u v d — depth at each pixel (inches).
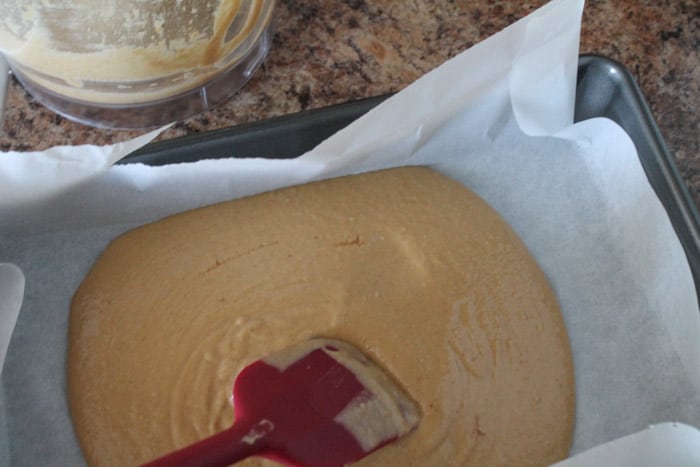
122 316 30.6
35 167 29.1
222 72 32.4
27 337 30.5
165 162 30.7
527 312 31.0
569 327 31.1
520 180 32.3
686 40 34.3
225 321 30.6
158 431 29.8
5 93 31.0
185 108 32.5
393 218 31.6
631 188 31.0
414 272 31.1
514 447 29.9
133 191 30.3
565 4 30.0
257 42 32.8
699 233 30.1
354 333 30.4
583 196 31.9
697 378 29.4
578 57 31.2
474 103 30.6
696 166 33.2
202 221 31.4
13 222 30.4
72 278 31.0
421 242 31.4
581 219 31.8
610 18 34.4
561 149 32.3
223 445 27.5
